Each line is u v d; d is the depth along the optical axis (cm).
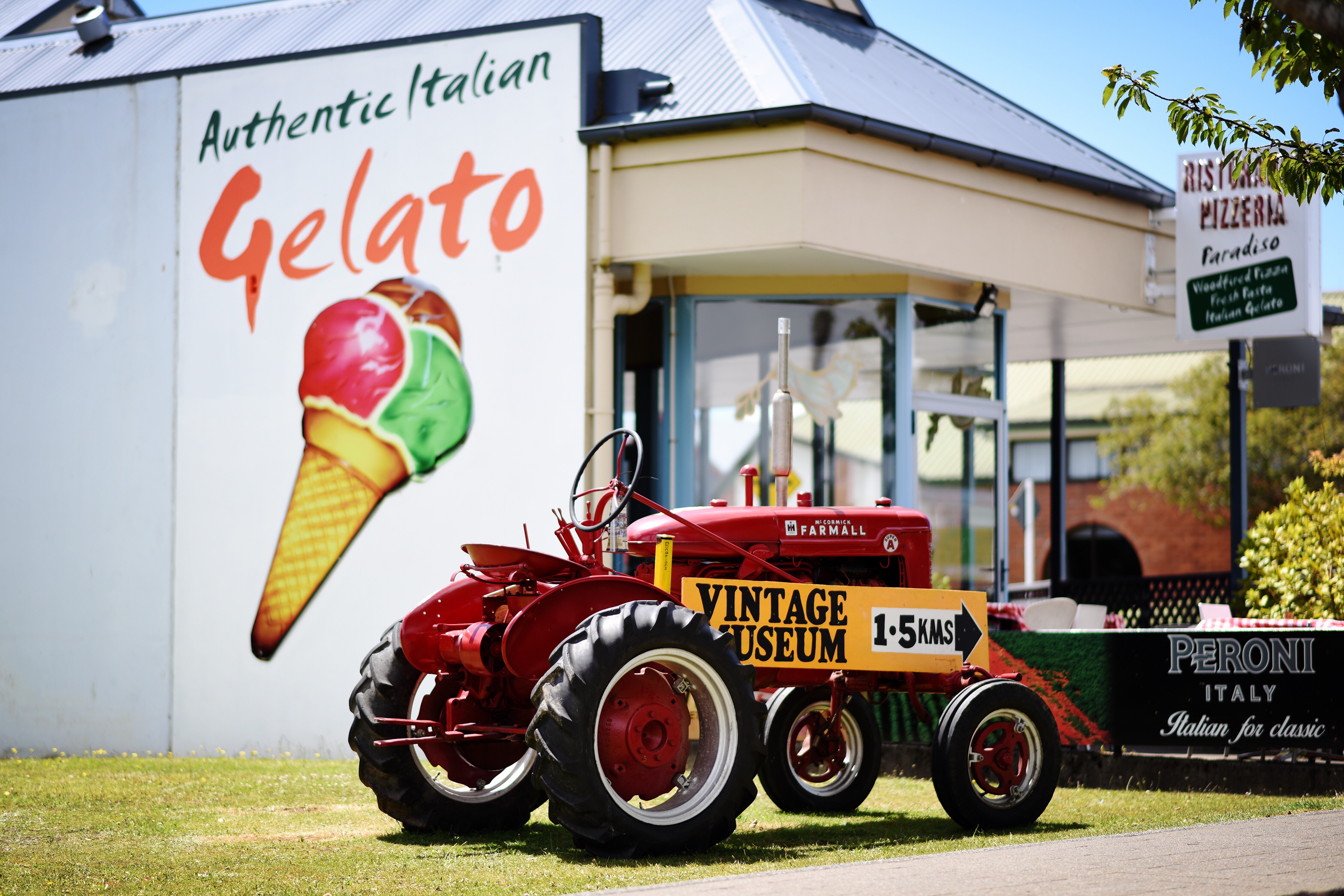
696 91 984
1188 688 735
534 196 986
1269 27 594
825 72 1011
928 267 977
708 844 511
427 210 1022
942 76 1245
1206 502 2627
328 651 1029
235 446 1073
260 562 1058
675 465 1020
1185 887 401
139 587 1097
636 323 1043
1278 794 709
